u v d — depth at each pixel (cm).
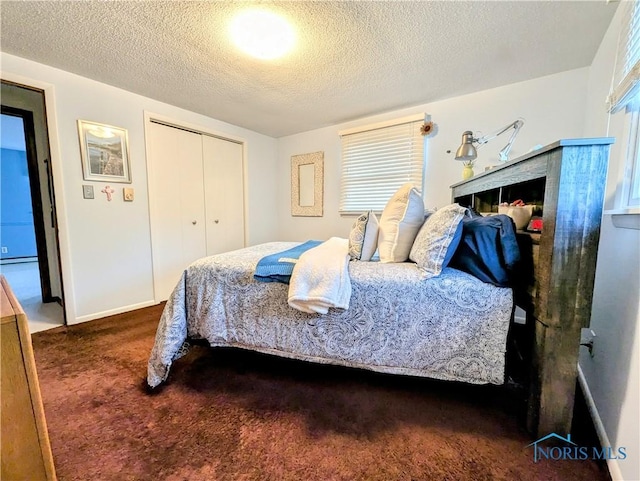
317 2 149
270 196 419
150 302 290
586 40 182
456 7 153
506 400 139
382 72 223
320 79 235
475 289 124
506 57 203
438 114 283
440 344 129
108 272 258
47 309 278
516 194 195
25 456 77
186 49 191
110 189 255
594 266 100
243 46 186
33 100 275
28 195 564
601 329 134
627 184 132
